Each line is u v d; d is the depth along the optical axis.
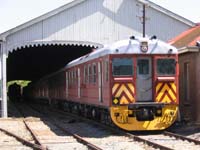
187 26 30.16
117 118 17.64
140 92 18.09
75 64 27.06
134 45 17.94
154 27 29.84
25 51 40.28
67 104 32.06
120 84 17.69
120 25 29.67
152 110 17.84
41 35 28.50
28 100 72.62
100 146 14.34
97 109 21.39
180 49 19.94
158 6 29.56
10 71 59.44
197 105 19.45
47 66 53.88
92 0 29.31
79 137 16.09
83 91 24.19
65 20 28.86
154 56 18.06
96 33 29.38
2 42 28.14
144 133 17.97
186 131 18.17
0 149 14.29
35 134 18.25
